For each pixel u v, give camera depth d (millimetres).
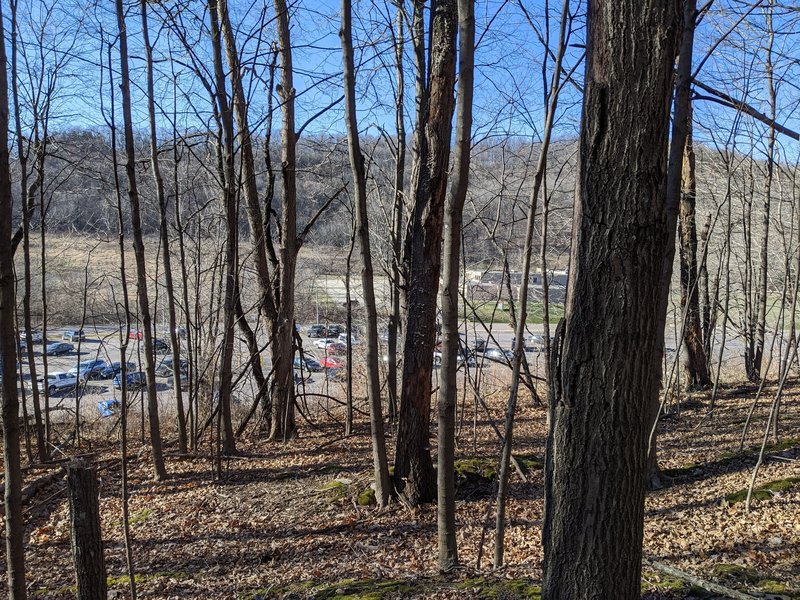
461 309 16844
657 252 2836
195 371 12156
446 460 5059
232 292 9312
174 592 5652
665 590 4410
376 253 15523
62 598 5641
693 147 12008
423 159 6984
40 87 9438
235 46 10000
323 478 8508
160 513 7641
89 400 14711
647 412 2949
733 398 11773
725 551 5195
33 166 10039
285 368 11031
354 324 17000
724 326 10508
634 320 2838
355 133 6105
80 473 3717
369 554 6102
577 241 2957
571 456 2990
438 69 6746
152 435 8680
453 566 5215
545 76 5027
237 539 6746
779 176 12953
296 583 5547
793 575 4633
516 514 6758
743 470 7379
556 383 3062
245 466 9375
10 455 3943
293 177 10688
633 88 2727
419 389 7090
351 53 5887
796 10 6996
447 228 4641
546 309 9031
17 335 9023
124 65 7848
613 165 2787
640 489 2979
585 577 2977
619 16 2723
